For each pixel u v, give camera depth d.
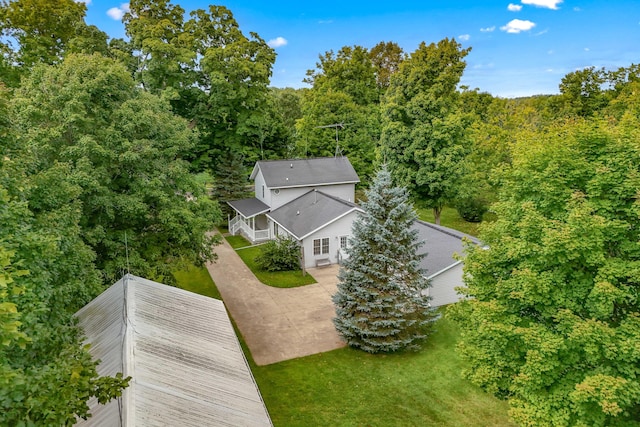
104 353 8.07
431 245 20.70
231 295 20.59
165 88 32.62
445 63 26.50
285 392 12.83
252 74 34.31
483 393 12.56
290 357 14.87
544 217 9.57
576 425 7.88
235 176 34.69
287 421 11.51
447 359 14.48
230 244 29.47
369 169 38.28
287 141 41.50
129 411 6.23
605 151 9.67
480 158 32.00
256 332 16.75
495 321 9.54
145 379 7.17
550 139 10.59
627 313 8.77
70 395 4.47
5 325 3.76
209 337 9.58
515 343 9.45
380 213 15.43
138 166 14.95
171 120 18.41
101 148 13.59
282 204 30.69
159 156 16.52
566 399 8.42
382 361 14.52
